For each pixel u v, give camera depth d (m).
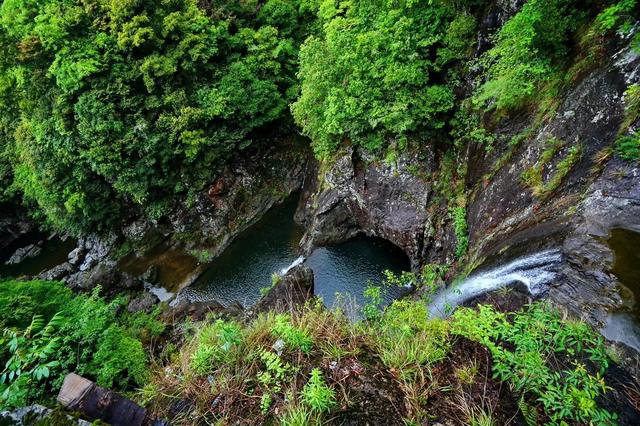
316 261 17.03
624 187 6.11
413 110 13.02
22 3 15.62
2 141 22.81
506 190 9.77
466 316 5.19
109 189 20.17
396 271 15.44
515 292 6.93
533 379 4.21
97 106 16.44
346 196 17.03
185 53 18.38
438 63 12.80
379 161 15.67
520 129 10.16
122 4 16.16
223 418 4.34
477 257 9.83
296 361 4.83
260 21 22.77
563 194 7.49
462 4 12.14
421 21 12.47
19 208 24.94
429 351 4.72
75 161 18.34
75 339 7.66
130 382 7.39
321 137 17.03
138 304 17.06
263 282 17.88
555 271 6.22
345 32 13.47
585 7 8.45
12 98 19.50
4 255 23.97
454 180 13.72
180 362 5.60
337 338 5.15
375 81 13.51
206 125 19.56
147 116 18.19
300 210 21.11
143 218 21.39
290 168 23.59
